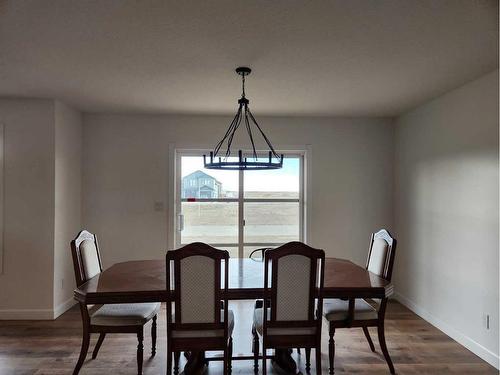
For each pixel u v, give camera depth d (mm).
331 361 2689
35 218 3838
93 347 3158
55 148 3857
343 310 2770
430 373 2736
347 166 4746
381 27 2201
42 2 1915
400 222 4547
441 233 3625
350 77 3127
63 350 3094
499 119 2854
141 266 3162
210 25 2182
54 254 3857
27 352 3055
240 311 4078
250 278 2732
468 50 2539
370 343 3076
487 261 2969
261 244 4852
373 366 2846
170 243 4598
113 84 3338
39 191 3840
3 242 3822
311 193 4727
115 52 2594
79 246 2803
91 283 2623
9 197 3824
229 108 4246
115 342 3271
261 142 4676
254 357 2689
